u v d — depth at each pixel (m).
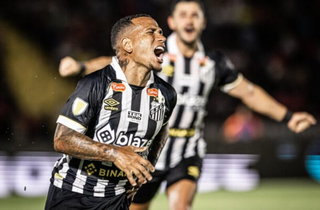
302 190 21.86
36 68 27.78
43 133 25.78
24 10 28.70
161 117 7.85
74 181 7.79
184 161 11.85
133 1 30.25
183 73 11.98
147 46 7.52
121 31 7.63
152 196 12.03
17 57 27.80
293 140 24.03
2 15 28.38
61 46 28.55
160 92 7.84
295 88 30.17
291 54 31.11
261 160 23.59
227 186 23.08
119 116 7.53
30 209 17.27
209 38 30.61
